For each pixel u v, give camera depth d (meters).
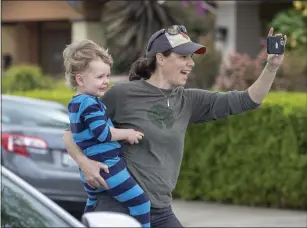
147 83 4.68
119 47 18.19
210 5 19.55
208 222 9.34
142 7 17.97
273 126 9.98
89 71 4.40
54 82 18.62
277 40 4.48
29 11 23.25
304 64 13.81
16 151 8.41
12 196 4.06
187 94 4.76
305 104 9.88
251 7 18.73
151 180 4.53
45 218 3.87
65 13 22.27
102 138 4.36
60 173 8.40
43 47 25.42
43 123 9.12
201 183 10.69
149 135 4.56
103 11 21.25
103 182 4.40
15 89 17.11
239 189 10.37
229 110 4.71
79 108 4.37
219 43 18.88
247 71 13.46
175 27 4.64
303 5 16.36
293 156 9.87
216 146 10.50
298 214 9.77
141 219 4.47
